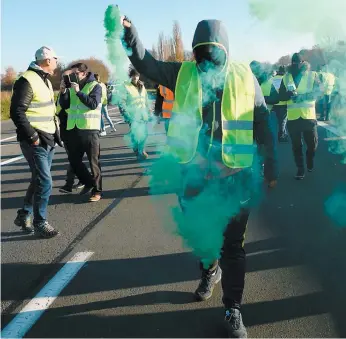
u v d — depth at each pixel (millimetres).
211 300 2906
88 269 3500
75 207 5418
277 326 2598
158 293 3035
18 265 3678
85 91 5234
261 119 2432
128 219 4770
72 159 5570
